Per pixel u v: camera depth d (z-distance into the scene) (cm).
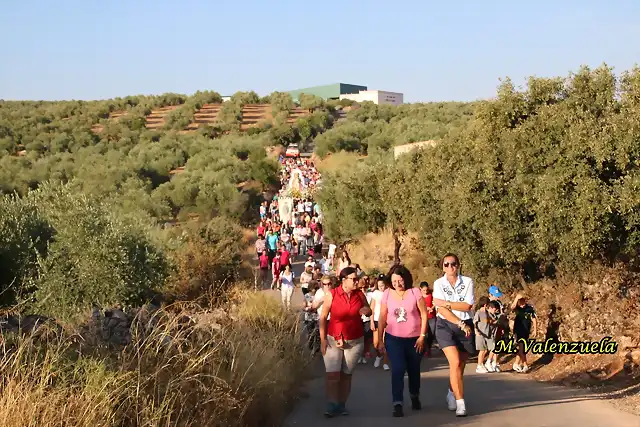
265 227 3425
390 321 860
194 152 7494
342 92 16500
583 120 1318
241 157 7600
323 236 3431
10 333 648
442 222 1875
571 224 1262
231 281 2241
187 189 5181
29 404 514
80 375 584
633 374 1091
